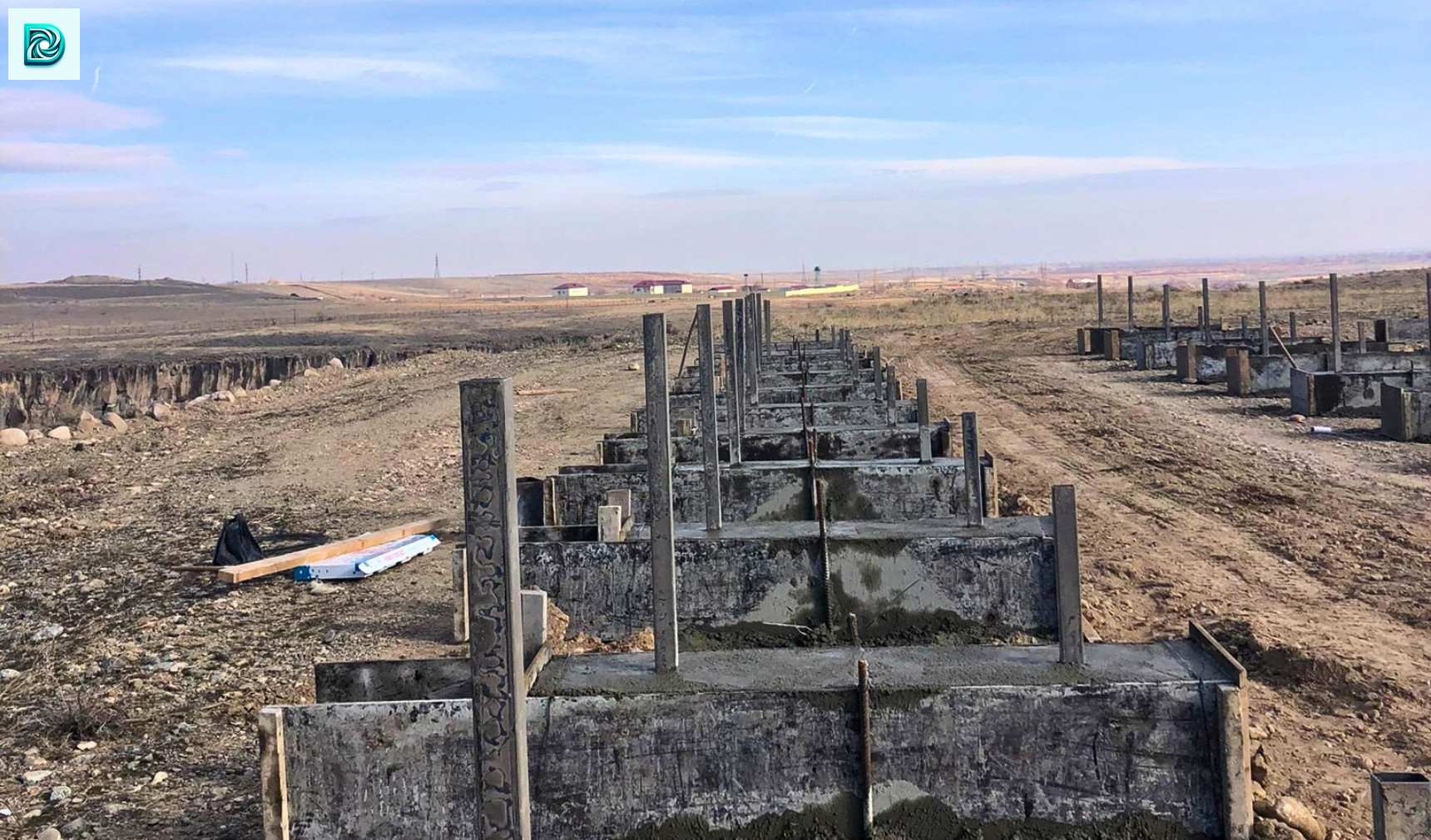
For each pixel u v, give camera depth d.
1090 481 16.52
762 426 16.12
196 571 12.13
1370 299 65.19
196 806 6.37
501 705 3.98
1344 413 22.70
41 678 8.88
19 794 6.64
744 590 8.91
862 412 16.14
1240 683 5.36
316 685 6.33
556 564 9.05
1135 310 64.44
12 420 30.62
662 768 5.56
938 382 32.78
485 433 3.92
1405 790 4.68
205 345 53.62
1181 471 17.08
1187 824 5.44
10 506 16.53
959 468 11.27
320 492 17.36
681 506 11.61
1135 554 11.91
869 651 6.12
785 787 5.55
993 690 5.50
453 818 5.46
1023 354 41.38
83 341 60.31
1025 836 5.48
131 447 22.30
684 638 8.84
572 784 5.56
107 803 6.44
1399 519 13.21
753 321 18.08
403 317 94.25
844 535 8.91
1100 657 5.93
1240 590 10.42
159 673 8.80
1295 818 5.55
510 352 48.00
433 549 12.83
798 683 5.65
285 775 5.50
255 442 22.75
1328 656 8.24
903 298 118.75
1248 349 29.33
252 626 10.06
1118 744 5.47
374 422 25.25
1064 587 5.85
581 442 21.84
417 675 6.32
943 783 5.52
